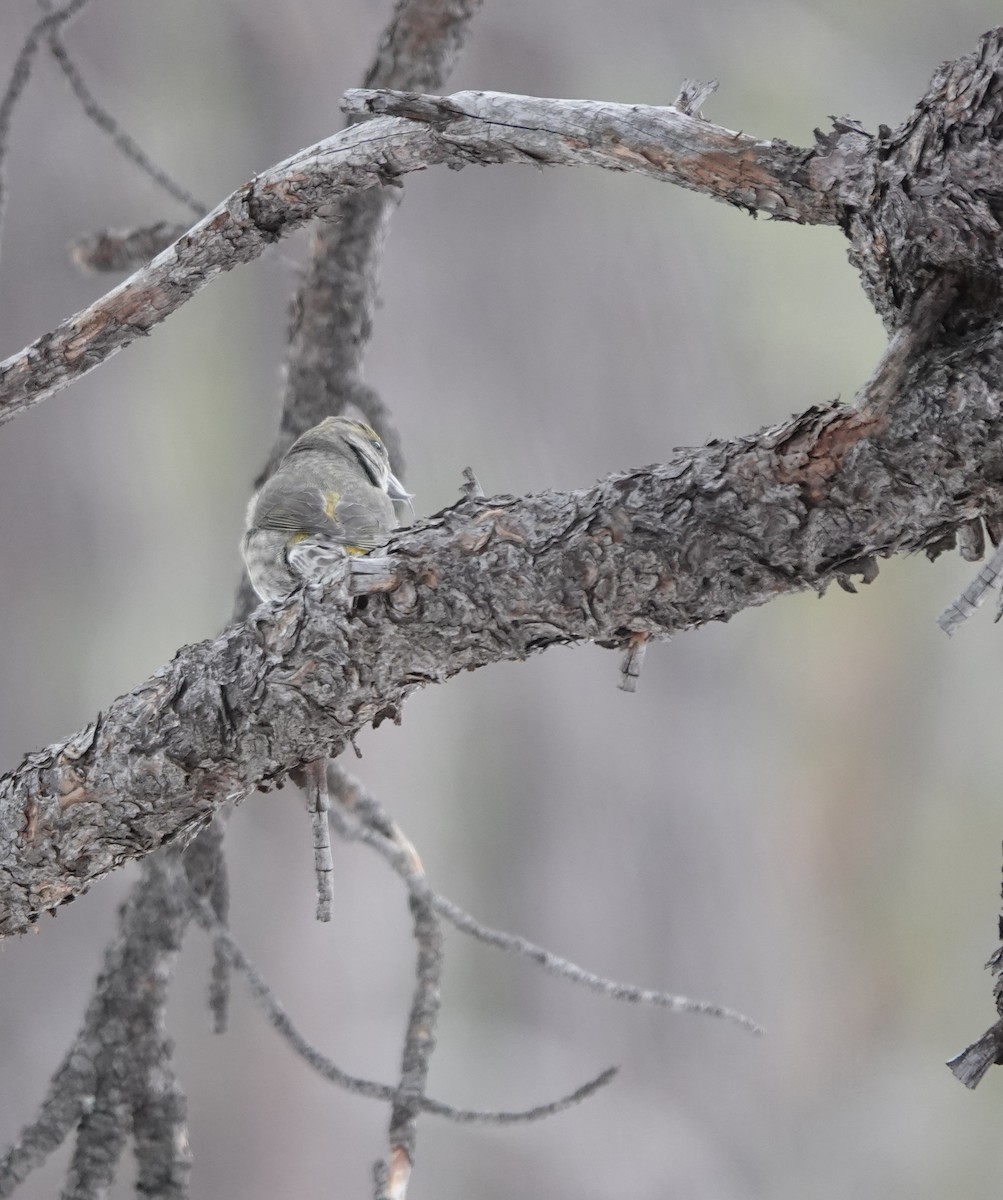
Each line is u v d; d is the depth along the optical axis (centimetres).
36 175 1457
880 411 290
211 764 349
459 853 1569
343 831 504
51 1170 1291
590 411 1550
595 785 1570
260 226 375
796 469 297
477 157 339
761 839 1638
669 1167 1512
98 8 1491
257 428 1585
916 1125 1627
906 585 1759
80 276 1459
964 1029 1678
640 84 1549
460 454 1541
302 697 337
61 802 363
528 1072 1522
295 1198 1476
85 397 1527
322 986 1529
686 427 1554
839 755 1714
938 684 1756
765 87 1577
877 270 304
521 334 1546
